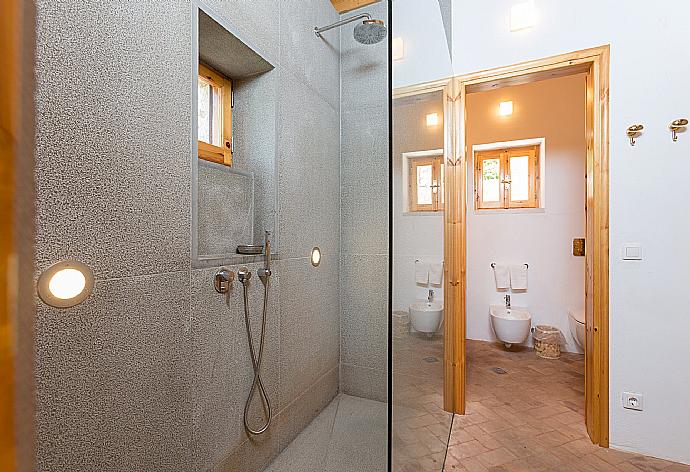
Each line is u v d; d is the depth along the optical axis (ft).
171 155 4.33
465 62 8.08
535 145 12.97
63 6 3.25
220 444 5.11
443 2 6.59
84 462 3.40
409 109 4.06
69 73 3.29
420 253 4.51
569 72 7.47
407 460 3.72
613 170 6.86
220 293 5.16
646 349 6.59
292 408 6.73
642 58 6.70
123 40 3.78
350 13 8.49
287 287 6.71
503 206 13.37
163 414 4.22
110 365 3.64
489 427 7.39
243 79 6.57
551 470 6.10
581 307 12.03
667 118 6.53
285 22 6.73
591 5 7.08
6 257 0.33
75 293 3.32
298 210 7.07
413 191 4.23
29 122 0.36
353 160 8.43
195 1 4.72
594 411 6.86
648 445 6.53
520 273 12.83
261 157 6.47
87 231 3.43
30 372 0.34
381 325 8.05
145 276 4.01
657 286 6.55
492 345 12.91
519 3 7.65
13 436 0.33
